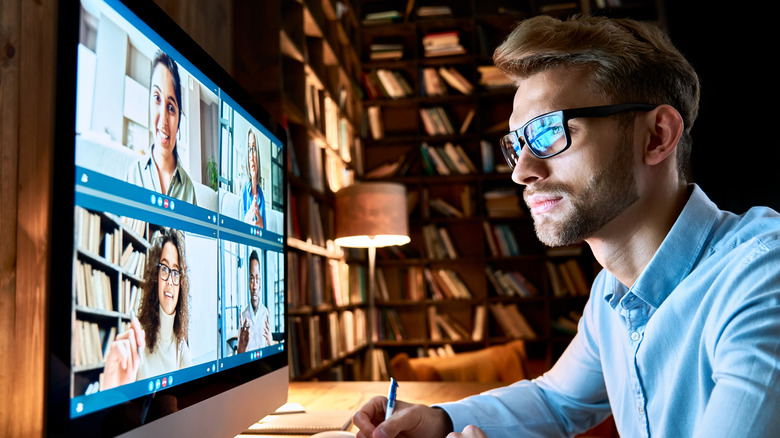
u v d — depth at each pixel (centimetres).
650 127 82
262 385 100
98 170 53
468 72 477
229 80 91
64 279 48
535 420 109
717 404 59
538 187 85
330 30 384
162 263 66
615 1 414
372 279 393
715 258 77
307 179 293
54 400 46
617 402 97
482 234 455
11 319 78
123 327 57
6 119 79
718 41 339
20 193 81
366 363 404
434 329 447
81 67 51
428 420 97
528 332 443
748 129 325
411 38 487
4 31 79
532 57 85
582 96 83
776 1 317
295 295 269
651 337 81
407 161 469
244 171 96
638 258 86
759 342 58
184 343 70
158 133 66
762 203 320
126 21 60
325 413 121
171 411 66
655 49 84
